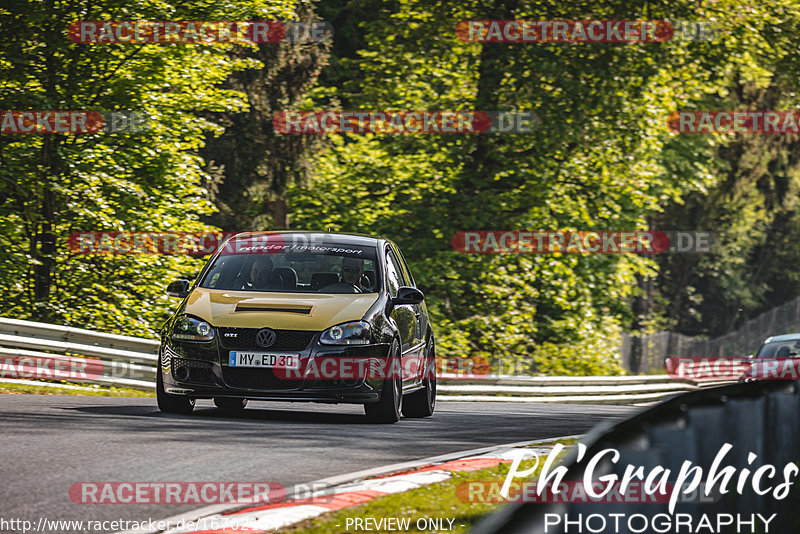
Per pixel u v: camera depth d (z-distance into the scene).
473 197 109.12
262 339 36.88
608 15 105.38
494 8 108.75
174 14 82.50
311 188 116.50
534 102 105.50
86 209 79.56
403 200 114.69
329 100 124.50
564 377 98.56
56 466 25.00
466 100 109.69
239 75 107.06
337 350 37.03
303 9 110.06
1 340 56.41
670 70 109.38
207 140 108.50
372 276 41.31
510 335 107.75
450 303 110.38
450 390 89.69
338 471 26.05
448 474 25.75
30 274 83.44
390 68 117.12
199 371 37.16
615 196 115.75
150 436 30.89
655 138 115.06
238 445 29.84
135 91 83.50
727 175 175.38
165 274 86.19
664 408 13.54
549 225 107.44
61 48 77.25
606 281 118.50
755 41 113.38
